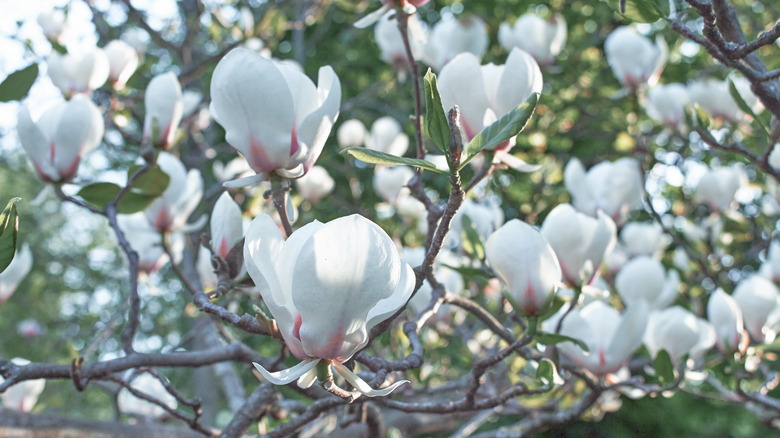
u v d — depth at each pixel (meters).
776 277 1.92
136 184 1.30
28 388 1.77
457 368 2.29
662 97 2.17
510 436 1.63
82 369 1.24
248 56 1.02
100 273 5.52
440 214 1.20
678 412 5.65
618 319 1.36
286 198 1.05
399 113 3.79
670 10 1.20
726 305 1.43
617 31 2.26
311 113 1.04
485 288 1.85
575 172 1.71
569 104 3.12
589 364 1.35
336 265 0.89
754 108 1.61
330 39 4.93
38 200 1.30
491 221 1.48
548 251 1.12
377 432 1.42
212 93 1.03
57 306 5.71
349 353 0.92
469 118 1.12
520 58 1.11
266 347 3.21
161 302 4.81
